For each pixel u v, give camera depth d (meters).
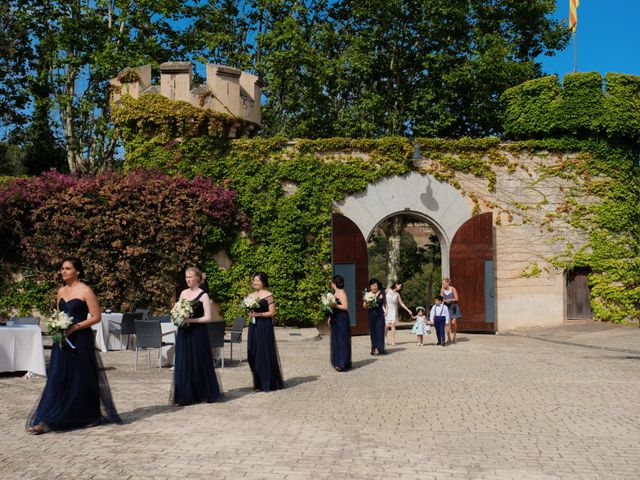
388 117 30.52
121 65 27.94
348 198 22.03
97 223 19.94
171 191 20.44
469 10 29.80
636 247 22.56
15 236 20.11
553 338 19.48
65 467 6.05
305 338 19.08
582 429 7.71
